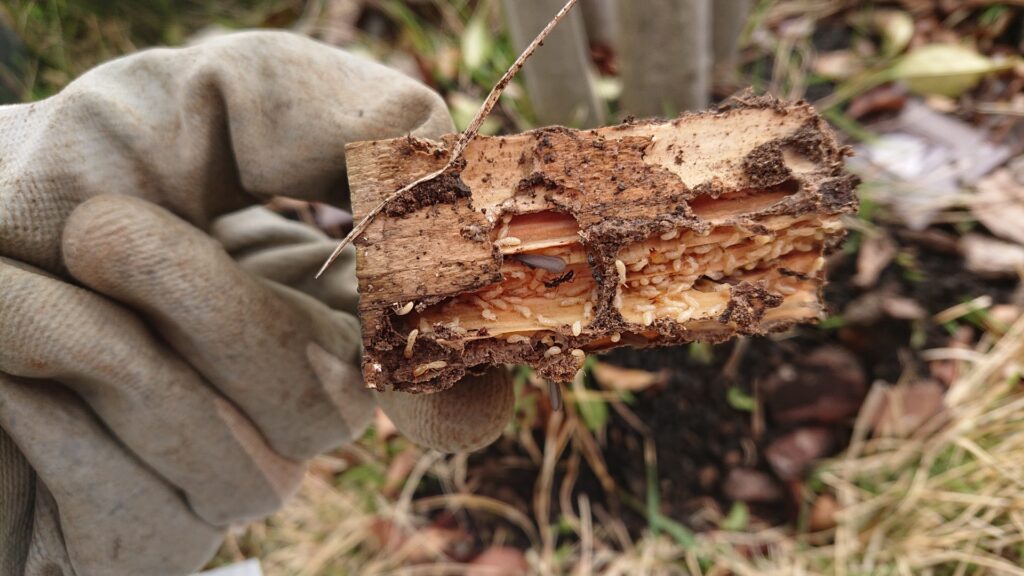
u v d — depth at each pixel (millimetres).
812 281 208
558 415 345
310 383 230
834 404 332
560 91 340
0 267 205
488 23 417
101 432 222
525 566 336
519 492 350
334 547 339
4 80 404
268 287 231
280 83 216
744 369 339
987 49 387
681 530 331
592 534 340
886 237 346
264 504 240
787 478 330
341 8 443
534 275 204
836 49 402
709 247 204
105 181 216
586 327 201
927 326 333
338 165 220
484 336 201
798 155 201
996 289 333
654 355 344
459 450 222
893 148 365
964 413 323
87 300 211
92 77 219
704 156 202
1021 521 305
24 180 210
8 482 219
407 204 200
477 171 202
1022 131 355
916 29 396
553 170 200
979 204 342
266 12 458
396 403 222
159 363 218
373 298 198
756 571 323
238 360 221
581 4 381
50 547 227
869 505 322
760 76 397
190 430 223
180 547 235
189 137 218
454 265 198
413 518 348
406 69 415
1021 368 323
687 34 319
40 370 208
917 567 312
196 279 212
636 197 199
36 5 438
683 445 342
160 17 453
